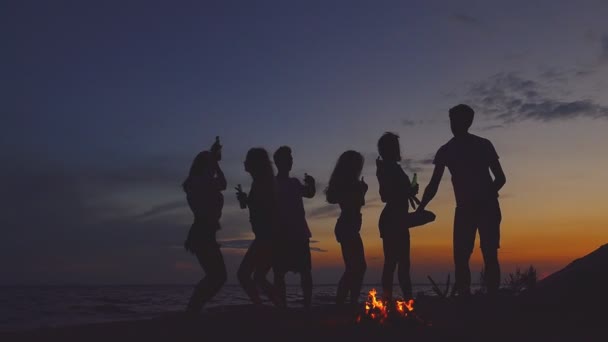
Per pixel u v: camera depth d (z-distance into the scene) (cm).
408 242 598
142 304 2608
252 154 651
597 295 472
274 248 656
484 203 566
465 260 576
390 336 428
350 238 641
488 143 577
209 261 613
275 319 527
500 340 399
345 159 657
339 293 643
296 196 690
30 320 1437
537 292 510
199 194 623
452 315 503
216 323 505
